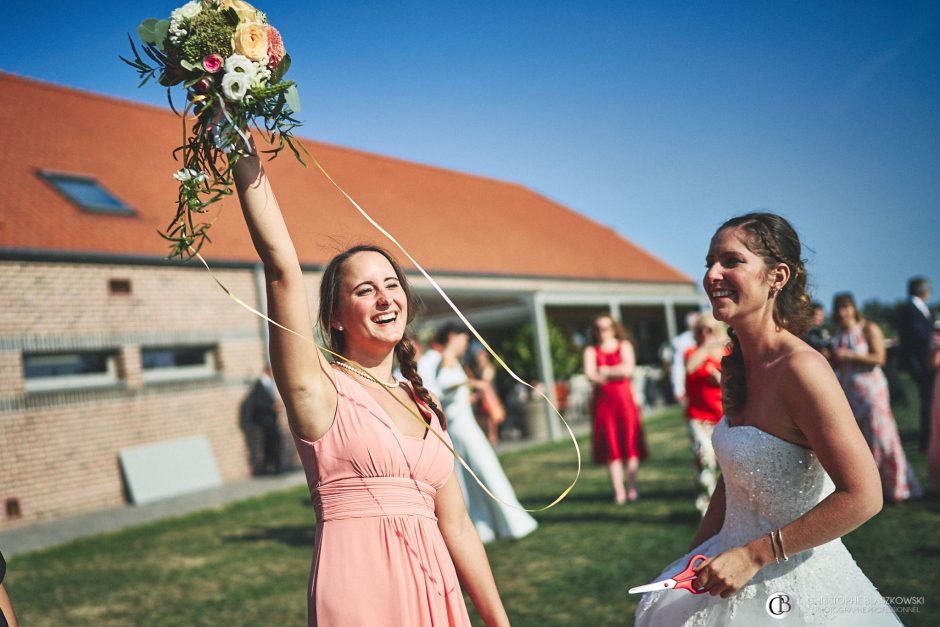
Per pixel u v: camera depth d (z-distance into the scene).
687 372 6.08
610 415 7.69
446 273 17.28
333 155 22.20
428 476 2.10
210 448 12.61
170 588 5.91
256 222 1.84
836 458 1.90
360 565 1.93
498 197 27.17
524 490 9.16
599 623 4.22
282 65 1.88
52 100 16.00
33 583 6.39
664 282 26.95
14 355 10.66
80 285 11.48
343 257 2.24
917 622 3.64
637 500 7.68
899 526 5.63
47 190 12.74
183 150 1.87
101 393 11.49
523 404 16.64
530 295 17.23
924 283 9.22
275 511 9.30
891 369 11.71
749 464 2.10
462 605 2.07
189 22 1.79
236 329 13.26
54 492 10.79
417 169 25.23
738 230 2.18
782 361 2.06
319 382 1.97
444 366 6.55
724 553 2.00
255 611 5.11
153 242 12.59
